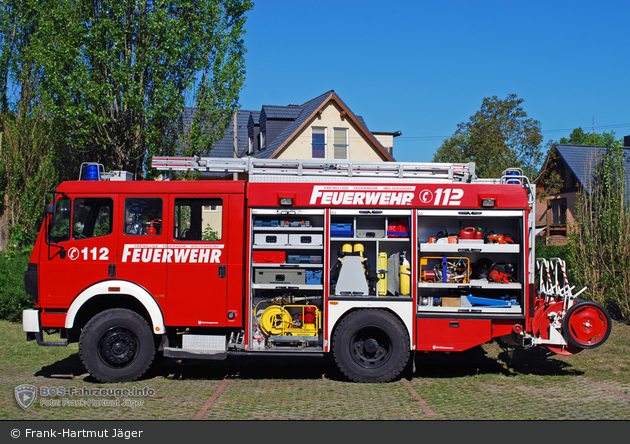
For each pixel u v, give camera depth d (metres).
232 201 7.38
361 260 7.43
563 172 32.19
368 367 7.35
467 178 8.02
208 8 16.17
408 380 7.57
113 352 7.30
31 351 9.23
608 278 11.85
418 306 7.41
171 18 15.67
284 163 7.81
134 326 7.29
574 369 8.15
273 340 7.35
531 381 7.48
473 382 7.43
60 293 7.30
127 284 7.28
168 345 7.48
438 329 7.36
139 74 15.41
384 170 7.91
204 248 7.32
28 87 17.78
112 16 15.34
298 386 7.25
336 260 7.61
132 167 16.16
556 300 7.76
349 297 7.33
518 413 6.00
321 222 7.49
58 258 7.33
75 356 8.92
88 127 14.98
